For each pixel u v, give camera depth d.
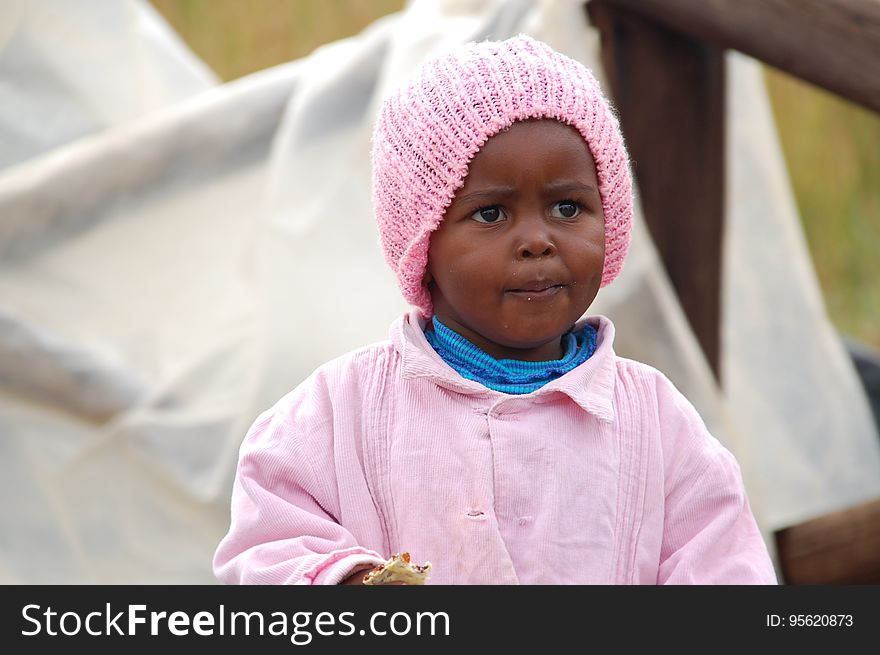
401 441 4.71
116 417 8.50
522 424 4.70
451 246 4.64
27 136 9.74
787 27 8.38
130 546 8.45
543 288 4.55
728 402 10.59
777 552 9.50
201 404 8.62
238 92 9.38
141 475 8.50
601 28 8.88
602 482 4.70
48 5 10.15
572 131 4.64
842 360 11.64
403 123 4.80
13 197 8.78
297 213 8.89
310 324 8.60
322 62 9.55
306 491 4.75
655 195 9.05
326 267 8.76
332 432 4.83
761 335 11.16
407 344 4.83
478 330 4.70
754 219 11.27
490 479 4.61
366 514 4.67
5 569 8.25
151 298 8.88
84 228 8.91
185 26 16.22
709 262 9.18
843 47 8.27
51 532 8.40
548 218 4.60
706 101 9.00
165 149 9.14
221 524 8.52
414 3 9.59
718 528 4.75
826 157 20.03
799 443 10.98
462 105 4.64
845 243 19.70
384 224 4.92
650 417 4.91
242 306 8.84
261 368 8.52
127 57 10.29
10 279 8.69
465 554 4.55
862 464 11.19
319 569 4.43
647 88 8.94
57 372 8.48
